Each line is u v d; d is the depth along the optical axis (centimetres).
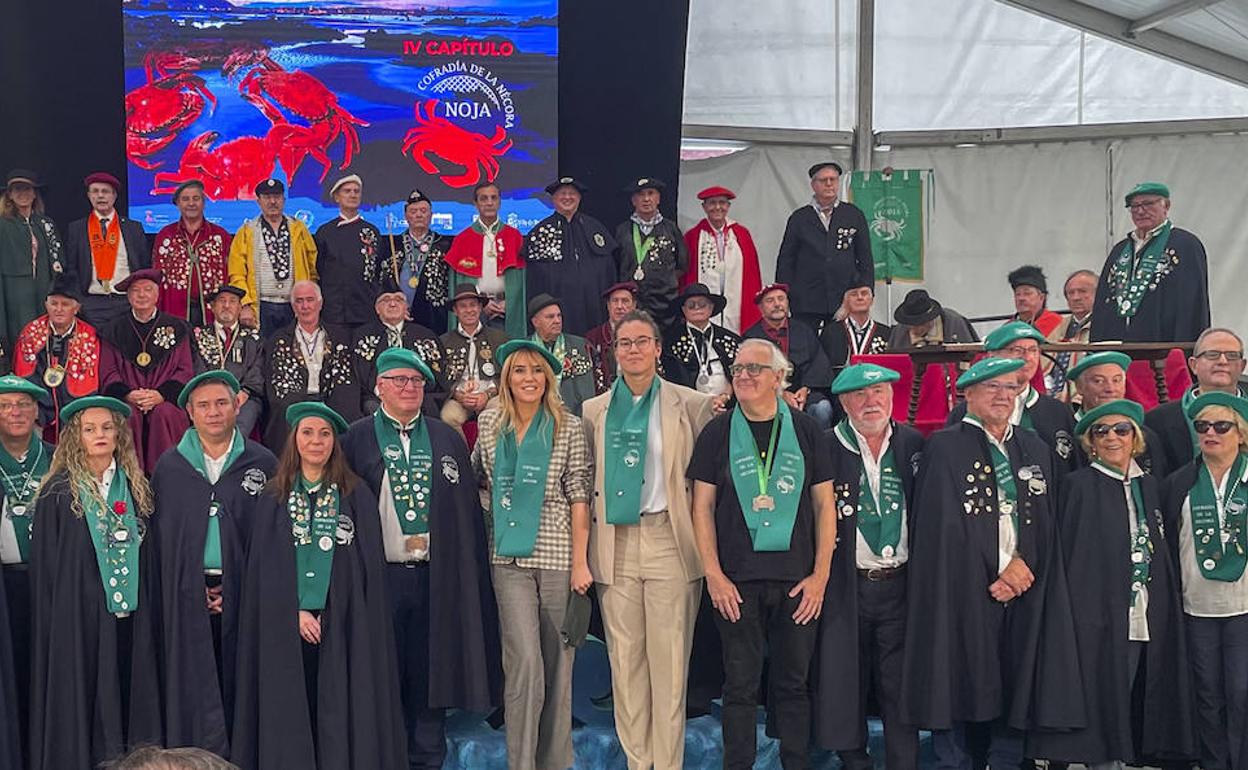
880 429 611
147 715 574
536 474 603
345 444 620
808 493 596
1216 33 1070
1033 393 657
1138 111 1139
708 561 591
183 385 827
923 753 646
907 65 1140
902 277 1102
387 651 590
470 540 612
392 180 1042
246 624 576
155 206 1020
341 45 1035
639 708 604
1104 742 605
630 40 1064
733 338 876
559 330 868
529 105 1052
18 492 601
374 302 939
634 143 1070
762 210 1130
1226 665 609
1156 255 803
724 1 1129
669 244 955
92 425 582
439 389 849
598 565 605
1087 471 621
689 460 607
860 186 1109
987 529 602
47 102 1009
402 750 594
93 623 575
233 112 1027
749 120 1136
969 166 1135
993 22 1134
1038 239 1132
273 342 841
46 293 900
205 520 585
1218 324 1113
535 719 600
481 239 949
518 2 1048
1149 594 612
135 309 837
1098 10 1088
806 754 603
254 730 574
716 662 673
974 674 598
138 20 1016
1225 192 1109
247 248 920
